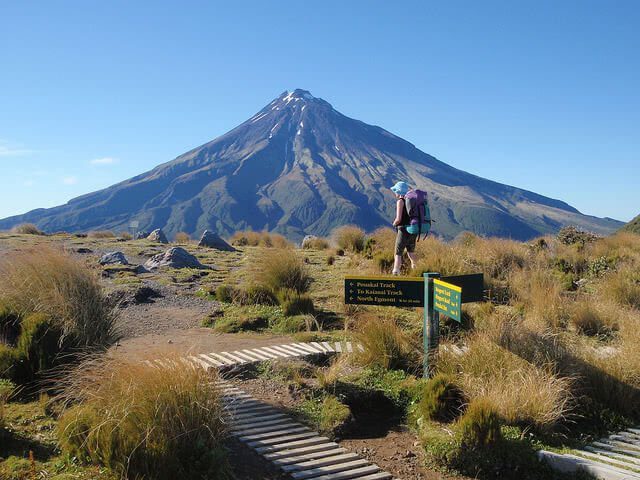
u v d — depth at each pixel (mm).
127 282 12141
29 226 25109
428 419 6176
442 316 9070
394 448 5781
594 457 5488
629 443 5992
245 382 6875
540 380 6312
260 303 10664
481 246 13492
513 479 5320
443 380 6402
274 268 10984
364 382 6973
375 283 7242
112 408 4766
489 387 6367
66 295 6977
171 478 4543
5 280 7480
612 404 6797
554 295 9961
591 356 7410
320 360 7707
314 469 5078
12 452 4727
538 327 8227
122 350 7504
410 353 7641
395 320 9164
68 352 6410
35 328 6285
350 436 6023
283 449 5340
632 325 8766
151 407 4789
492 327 7602
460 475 5336
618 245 17484
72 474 4430
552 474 5336
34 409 5613
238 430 5598
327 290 11641
